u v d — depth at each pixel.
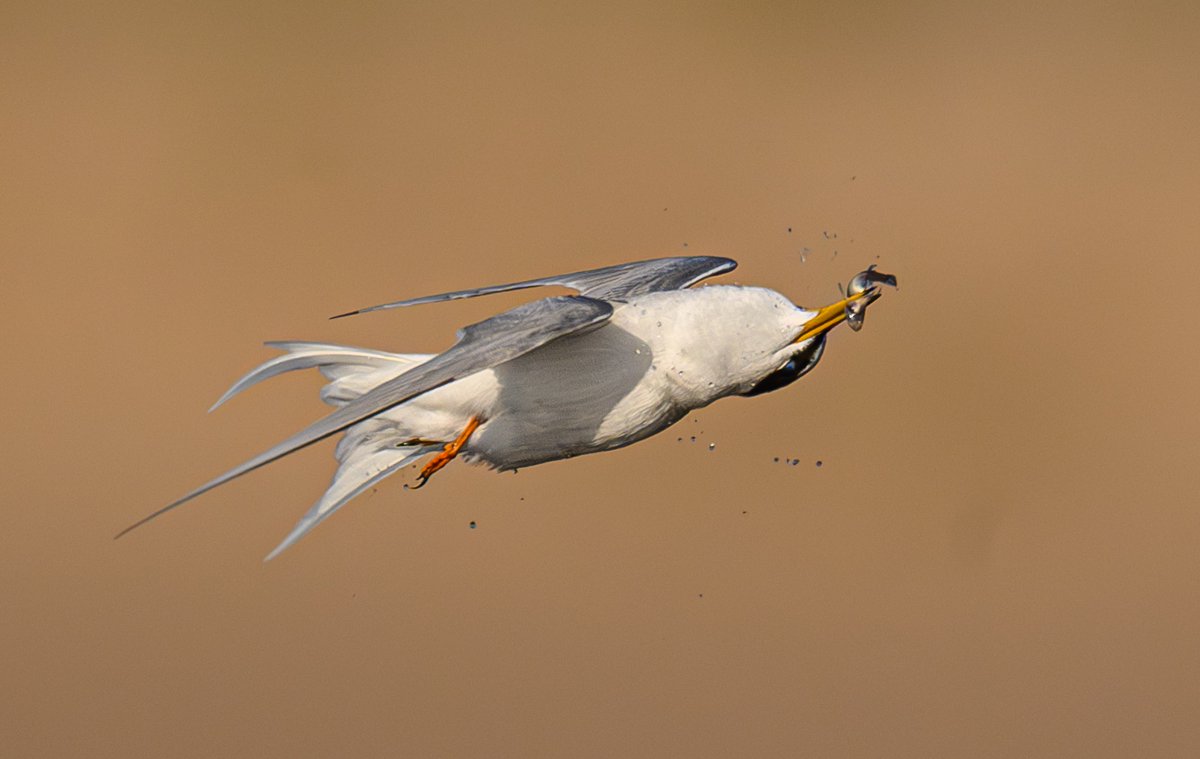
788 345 11.41
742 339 11.38
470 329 10.72
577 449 11.69
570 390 11.41
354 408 9.73
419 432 11.73
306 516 11.66
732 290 11.54
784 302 11.52
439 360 10.36
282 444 9.34
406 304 12.20
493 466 11.80
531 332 10.45
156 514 8.77
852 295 11.37
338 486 11.79
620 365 11.39
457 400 11.55
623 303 11.54
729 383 11.47
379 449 11.86
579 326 10.50
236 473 9.11
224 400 11.89
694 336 11.37
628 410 11.49
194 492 8.94
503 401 11.50
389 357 11.91
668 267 13.35
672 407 11.62
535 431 11.55
